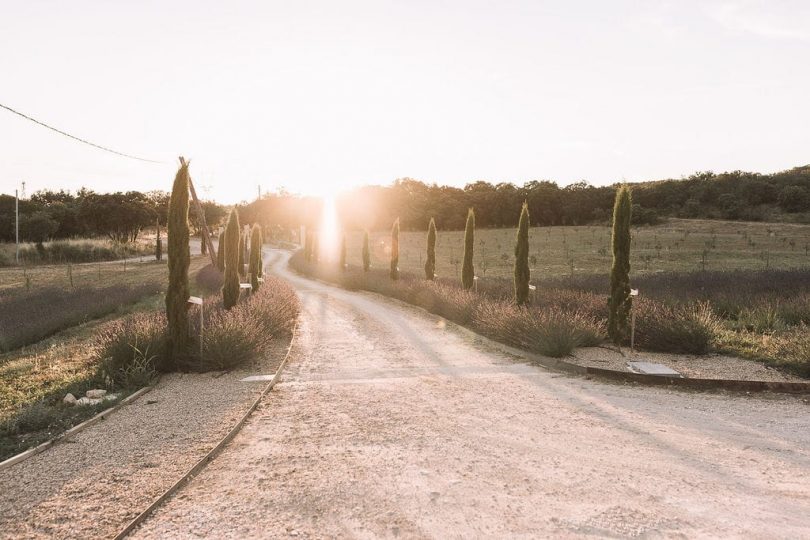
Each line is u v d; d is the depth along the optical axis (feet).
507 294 54.13
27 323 43.83
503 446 17.15
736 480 14.21
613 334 34.22
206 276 88.53
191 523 12.09
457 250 180.86
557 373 28.50
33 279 102.37
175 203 30.17
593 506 12.74
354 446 17.28
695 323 32.73
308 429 19.15
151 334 29.48
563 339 31.09
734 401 22.58
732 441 17.46
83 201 233.55
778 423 19.39
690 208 268.41
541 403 22.48
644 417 20.34
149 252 210.38
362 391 24.86
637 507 12.65
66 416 20.66
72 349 36.35
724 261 118.93
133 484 14.33
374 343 38.93
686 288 58.59
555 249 161.07
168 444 17.46
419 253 178.81
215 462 15.96
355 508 12.76
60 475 15.05
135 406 22.25
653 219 237.25
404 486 14.02
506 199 288.10
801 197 252.42
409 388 25.34
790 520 11.91
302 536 11.43
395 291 73.67
